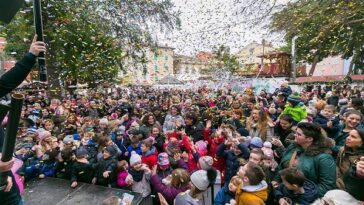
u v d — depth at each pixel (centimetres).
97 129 489
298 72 2261
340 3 684
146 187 319
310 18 768
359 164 161
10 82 107
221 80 967
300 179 207
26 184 299
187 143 397
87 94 1019
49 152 351
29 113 634
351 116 313
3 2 98
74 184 293
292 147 265
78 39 665
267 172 269
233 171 333
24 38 623
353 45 1371
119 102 791
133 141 412
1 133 118
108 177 327
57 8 635
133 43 1038
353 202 168
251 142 342
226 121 484
